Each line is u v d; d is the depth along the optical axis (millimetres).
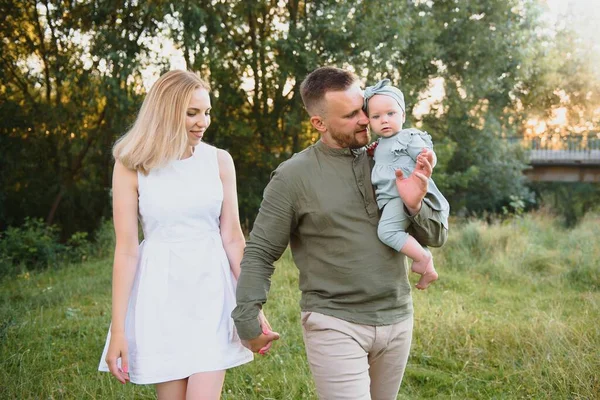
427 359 4477
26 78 15031
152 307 2377
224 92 13930
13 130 14953
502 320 5438
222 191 2537
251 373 4156
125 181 2426
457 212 18531
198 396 2316
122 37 12969
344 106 2184
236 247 2580
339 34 12633
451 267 8578
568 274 7875
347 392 2172
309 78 2270
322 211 2199
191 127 2457
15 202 15750
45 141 15328
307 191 2217
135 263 2416
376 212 2229
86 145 15531
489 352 4566
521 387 3912
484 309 6152
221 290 2471
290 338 4891
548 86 18406
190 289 2418
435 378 4117
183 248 2434
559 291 7137
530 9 15820
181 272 2416
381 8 12906
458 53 15945
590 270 7797
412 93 14531
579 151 21703
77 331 5324
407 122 14820
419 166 2133
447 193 17469
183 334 2377
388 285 2225
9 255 11070
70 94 14969
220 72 13469
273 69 13680
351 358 2188
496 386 3990
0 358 4414
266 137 14969
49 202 15992
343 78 2213
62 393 3781
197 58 12844
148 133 2391
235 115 14898
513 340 4695
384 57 12938
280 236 2270
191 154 2523
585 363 3959
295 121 13734
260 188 15117
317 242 2238
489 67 15758
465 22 15883
